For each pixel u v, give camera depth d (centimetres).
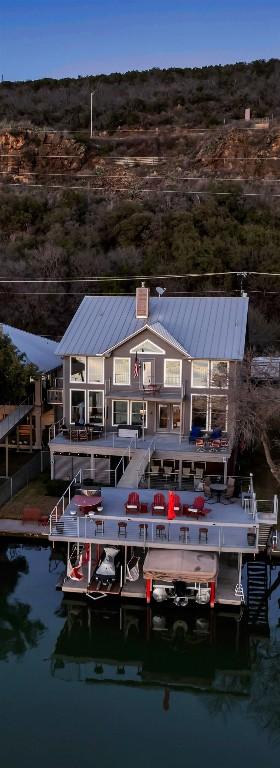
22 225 7100
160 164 8575
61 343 3584
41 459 3750
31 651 2370
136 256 6319
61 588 2564
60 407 4212
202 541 2498
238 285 5972
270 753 1847
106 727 1950
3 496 3177
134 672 2359
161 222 6669
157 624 2502
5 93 11212
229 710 2098
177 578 2378
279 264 5938
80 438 3425
